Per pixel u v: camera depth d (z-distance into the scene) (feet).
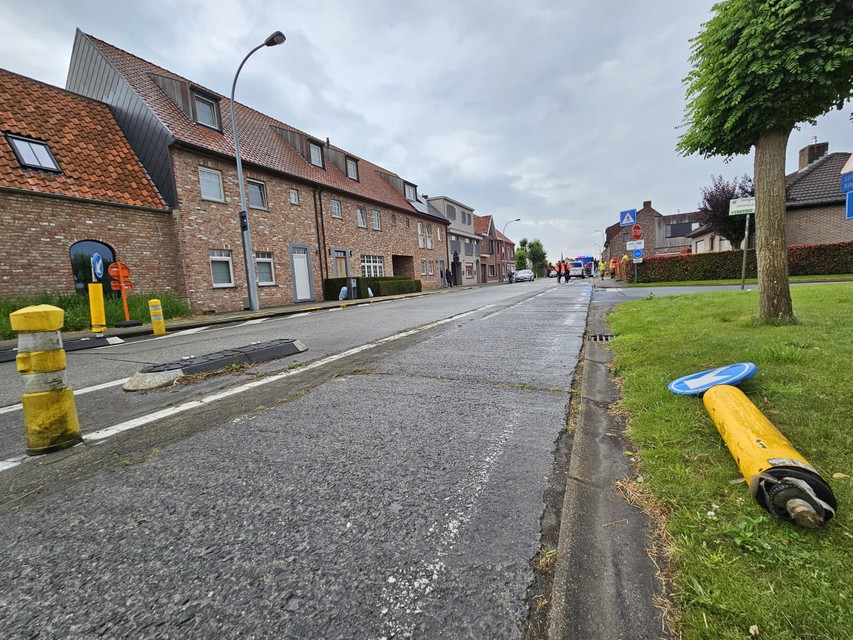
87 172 38.73
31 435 8.50
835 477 5.32
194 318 40.22
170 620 4.17
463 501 6.03
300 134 67.77
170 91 49.47
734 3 15.03
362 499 6.19
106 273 38.47
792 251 58.03
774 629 3.53
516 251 258.98
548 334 19.89
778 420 7.01
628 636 3.71
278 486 6.68
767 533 4.53
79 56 49.44
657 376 10.60
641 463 6.63
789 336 13.09
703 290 42.04
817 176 67.31
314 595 4.41
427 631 3.93
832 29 13.62
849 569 3.96
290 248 59.06
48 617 4.26
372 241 80.12
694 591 4.00
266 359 16.66
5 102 36.78
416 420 9.27
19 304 31.86
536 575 4.55
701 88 16.93
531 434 8.30
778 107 14.53
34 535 5.70
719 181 71.00
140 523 5.84
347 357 16.39
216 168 47.98
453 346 17.74
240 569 4.83
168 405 11.37
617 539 4.94
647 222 196.44
